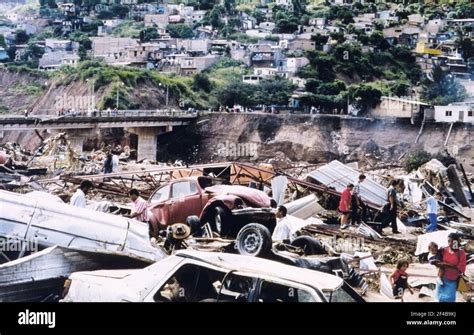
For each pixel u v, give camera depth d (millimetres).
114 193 17750
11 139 27469
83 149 28469
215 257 11242
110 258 12727
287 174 18859
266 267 11219
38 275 11984
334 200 18438
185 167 18031
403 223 18406
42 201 12820
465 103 25062
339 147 26719
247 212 14828
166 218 15312
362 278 13062
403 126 25516
